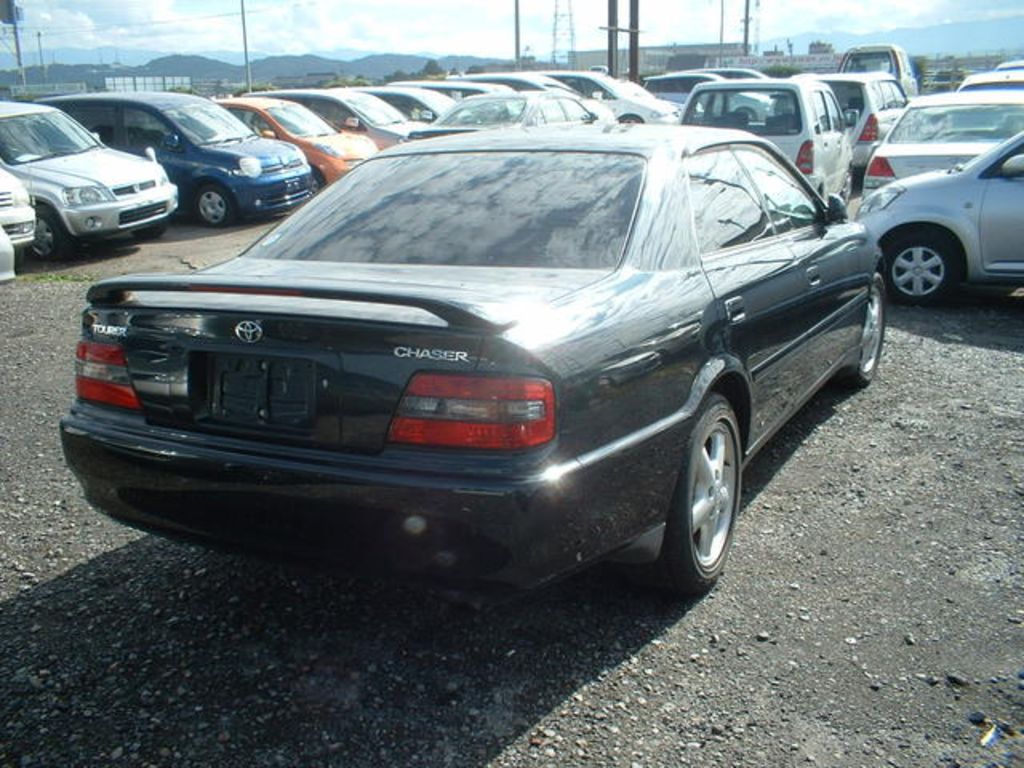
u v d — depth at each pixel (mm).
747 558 3973
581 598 3670
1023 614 3520
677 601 3652
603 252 3510
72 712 2996
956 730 2902
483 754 2820
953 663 3232
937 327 7871
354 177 4289
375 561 2920
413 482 2779
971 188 8406
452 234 3682
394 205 3934
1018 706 3010
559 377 2850
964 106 11242
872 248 5879
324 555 2990
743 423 4062
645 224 3637
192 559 3986
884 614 3531
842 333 5375
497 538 2770
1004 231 8297
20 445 5266
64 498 4582
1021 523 4246
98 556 4012
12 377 6520
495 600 2889
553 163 3994
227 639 3402
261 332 2977
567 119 16594
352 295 2809
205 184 14031
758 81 12742
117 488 3312
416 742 2871
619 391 3084
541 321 2936
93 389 3359
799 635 3408
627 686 3129
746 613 3555
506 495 2725
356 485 2838
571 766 2766
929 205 8508
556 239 3578
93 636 3418
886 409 5773
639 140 4133
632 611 3580
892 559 3943
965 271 8555
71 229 11438
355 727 2938
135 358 3234
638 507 3215
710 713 2990
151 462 3170
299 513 2965
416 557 2857
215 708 3023
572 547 2961
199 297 3133
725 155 4488
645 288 3389
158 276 3248
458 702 3053
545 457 2812
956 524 4246
